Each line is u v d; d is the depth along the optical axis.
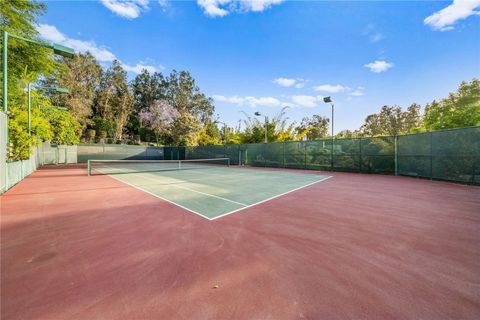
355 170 14.11
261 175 12.87
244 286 2.21
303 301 1.97
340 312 1.82
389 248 3.05
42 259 2.79
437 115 13.33
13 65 12.96
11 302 1.98
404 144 11.78
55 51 8.52
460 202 5.81
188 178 11.42
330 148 15.37
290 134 21.75
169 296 2.06
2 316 1.80
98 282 2.29
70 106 29.95
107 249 3.07
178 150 30.98
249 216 4.61
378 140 13.05
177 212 4.92
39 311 1.86
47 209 5.20
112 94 39.91
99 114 39.19
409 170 11.51
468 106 11.57
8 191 7.52
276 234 3.60
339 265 2.61
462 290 2.11
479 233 3.60
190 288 2.18
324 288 2.16
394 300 1.96
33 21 12.38
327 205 5.54
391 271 2.46
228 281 2.29
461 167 8.90
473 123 10.84
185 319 1.76
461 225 4.00
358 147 13.93
